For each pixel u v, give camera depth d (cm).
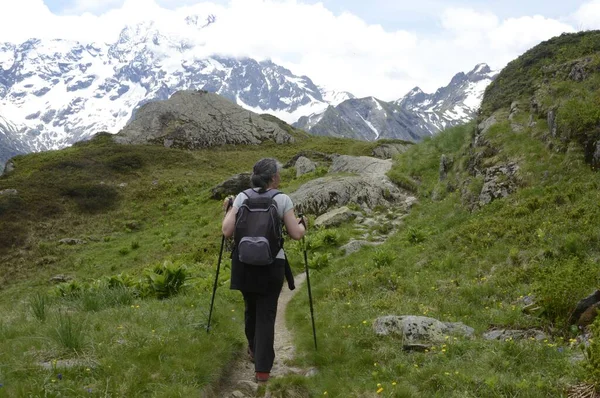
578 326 721
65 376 561
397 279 1348
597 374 513
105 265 3403
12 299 3044
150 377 575
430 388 590
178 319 842
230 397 620
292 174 4694
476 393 555
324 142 7231
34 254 3819
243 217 625
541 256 1156
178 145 6644
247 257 602
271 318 653
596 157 1574
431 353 708
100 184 5000
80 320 801
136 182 5212
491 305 1014
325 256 1892
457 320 945
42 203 4588
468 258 1373
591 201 1341
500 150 2125
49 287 3161
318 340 811
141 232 4097
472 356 669
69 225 4353
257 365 646
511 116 2348
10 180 5034
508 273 1155
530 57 2911
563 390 533
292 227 641
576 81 2061
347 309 1111
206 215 4081
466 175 2394
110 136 6681
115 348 646
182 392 546
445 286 1193
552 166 1727
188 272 1591
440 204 2422
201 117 7112
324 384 646
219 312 936
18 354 627
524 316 834
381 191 3022
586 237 1139
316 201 2911
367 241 2216
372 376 651
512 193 1805
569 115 1778
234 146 6925
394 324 820
